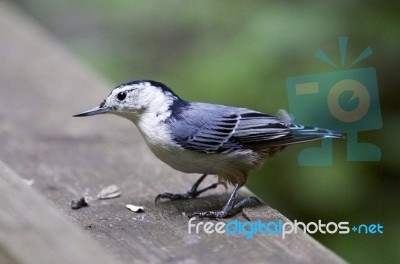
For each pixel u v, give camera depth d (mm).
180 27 12156
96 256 4523
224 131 6332
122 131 8273
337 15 10039
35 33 11438
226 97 9891
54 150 7688
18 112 8641
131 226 5773
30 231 4766
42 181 6969
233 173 6422
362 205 9188
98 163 7434
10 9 12656
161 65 12484
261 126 6406
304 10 10227
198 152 6289
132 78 12430
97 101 9078
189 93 10148
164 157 6438
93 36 13617
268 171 9555
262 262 4926
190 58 10859
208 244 5273
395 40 9750
